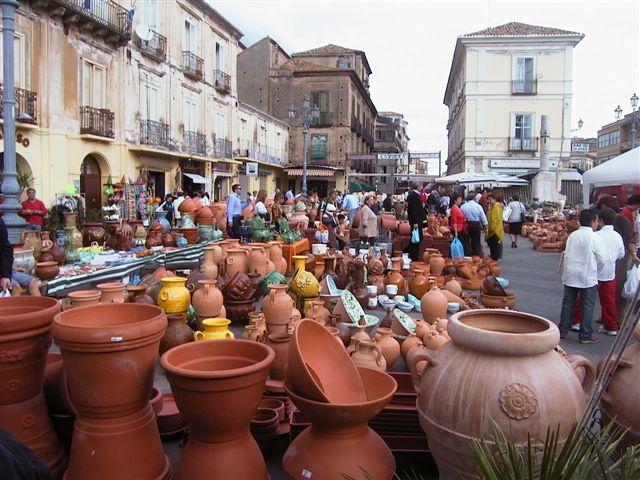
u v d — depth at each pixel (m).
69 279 7.20
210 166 31.55
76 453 2.88
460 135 46.31
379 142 86.44
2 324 2.85
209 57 31.08
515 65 40.47
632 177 12.33
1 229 5.23
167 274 6.87
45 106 18.09
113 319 3.26
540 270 14.23
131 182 23.05
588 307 7.23
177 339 5.23
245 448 2.88
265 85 49.34
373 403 2.88
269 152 43.94
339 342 3.55
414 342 5.22
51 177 18.34
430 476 3.63
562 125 40.38
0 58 16.36
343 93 48.88
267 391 4.31
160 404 3.91
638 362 3.18
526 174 36.44
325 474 2.87
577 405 2.69
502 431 2.54
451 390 2.76
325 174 46.41
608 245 7.46
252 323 5.32
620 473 2.25
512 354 2.69
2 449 2.19
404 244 14.65
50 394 3.39
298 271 7.47
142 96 24.25
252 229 12.75
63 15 18.62
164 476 3.01
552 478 2.10
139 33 23.47
